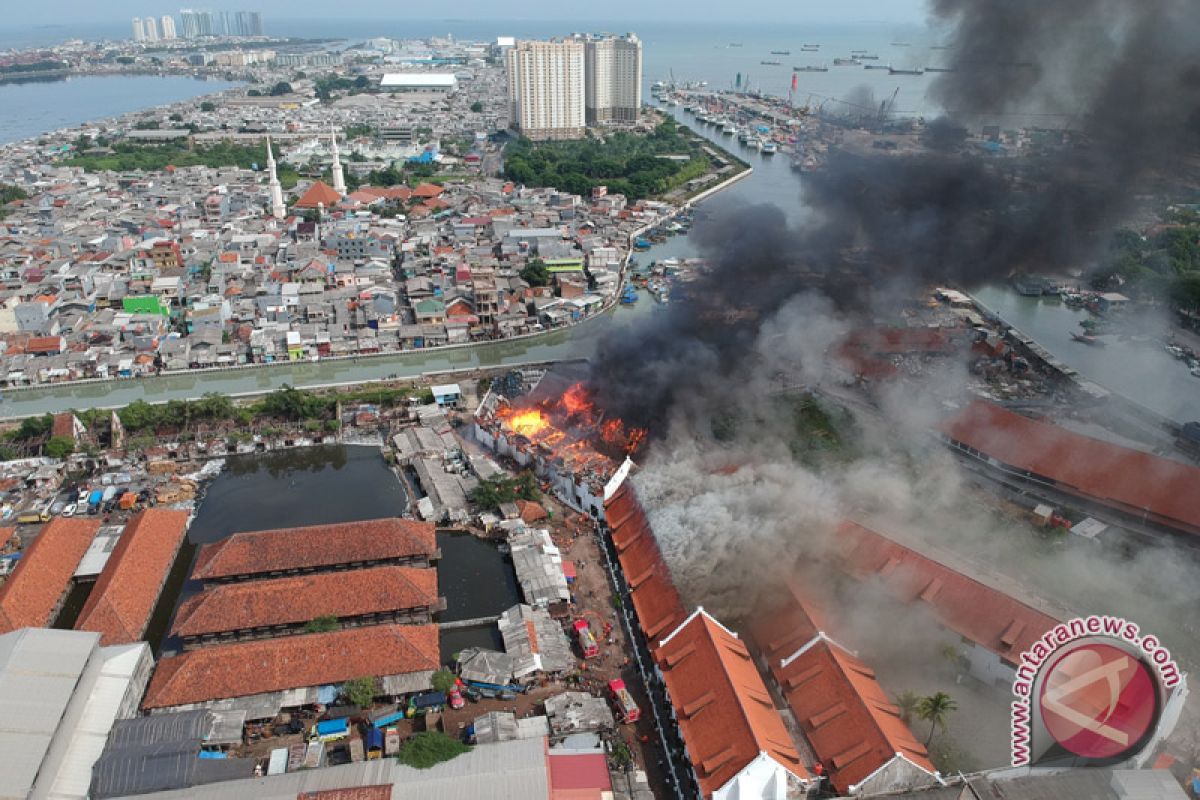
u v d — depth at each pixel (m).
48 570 106.19
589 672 94.94
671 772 82.50
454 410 161.25
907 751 76.06
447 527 123.31
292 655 90.25
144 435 148.00
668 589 100.00
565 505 127.62
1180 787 71.94
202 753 83.38
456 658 95.44
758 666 93.19
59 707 79.44
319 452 147.38
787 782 74.31
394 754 83.06
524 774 75.75
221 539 120.81
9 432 147.75
